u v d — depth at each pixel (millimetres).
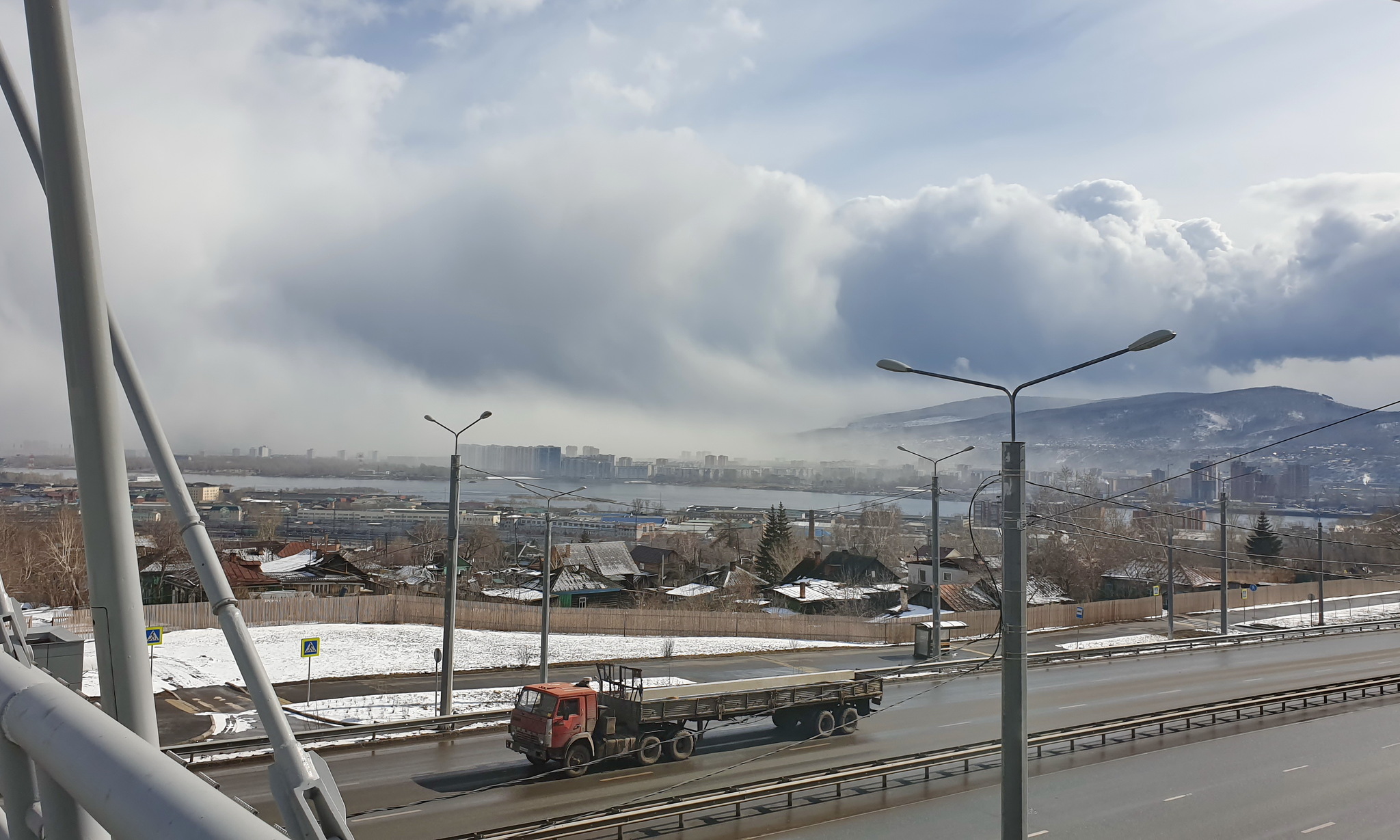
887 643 57281
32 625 28953
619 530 190625
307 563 85500
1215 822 23062
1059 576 88188
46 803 2648
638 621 58594
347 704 34062
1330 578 103062
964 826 22047
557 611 57594
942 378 17484
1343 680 44094
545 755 25359
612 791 24078
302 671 40688
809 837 21156
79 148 4348
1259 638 58188
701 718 27812
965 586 83438
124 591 4492
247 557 93625
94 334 4422
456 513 31750
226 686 36594
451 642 31250
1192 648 55062
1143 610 72062
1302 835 22250
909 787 25266
